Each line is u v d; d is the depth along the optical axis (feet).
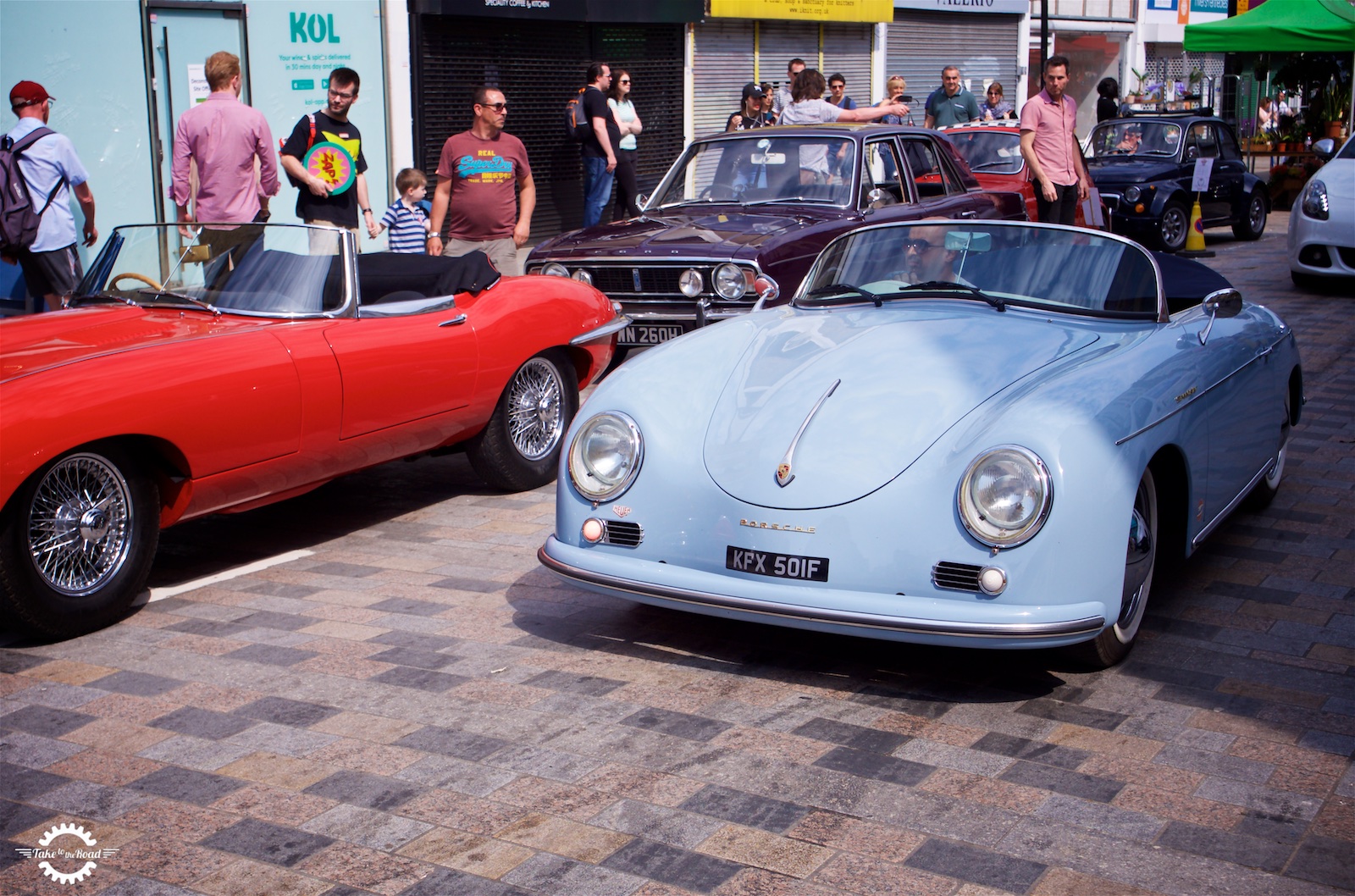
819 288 17.74
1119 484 12.54
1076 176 36.58
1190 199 53.67
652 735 12.42
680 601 13.32
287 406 17.29
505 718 12.87
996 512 12.12
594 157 49.47
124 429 15.26
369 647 14.89
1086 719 12.64
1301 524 18.97
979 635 12.07
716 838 10.48
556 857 10.25
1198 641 14.64
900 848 10.28
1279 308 37.47
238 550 19.13
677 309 27.45
